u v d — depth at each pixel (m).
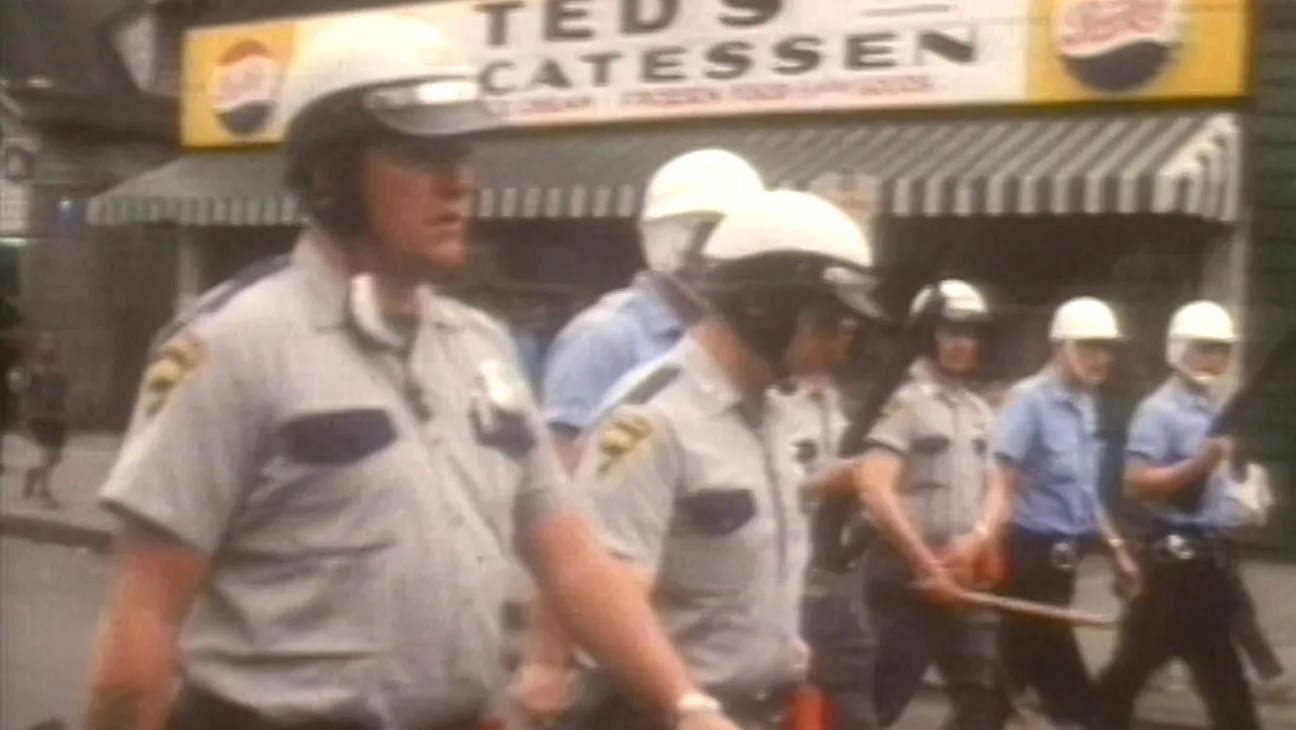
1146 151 13.09
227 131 11.26
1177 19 13.40
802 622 5.31
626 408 3.98
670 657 3.42
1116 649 8.23
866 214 6.52
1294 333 9.20
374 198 3.14
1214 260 13.16
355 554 3.12
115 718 3.12
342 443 3.11
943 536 7.52
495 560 3.24
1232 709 8.25
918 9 14.39
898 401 7.30
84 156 9.88
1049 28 13.85
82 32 9.97
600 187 14.09
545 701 3.86
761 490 4.04
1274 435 10.49
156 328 9.55
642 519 3.95
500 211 13.73
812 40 14.78
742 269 3.98
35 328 9.83
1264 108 13.15
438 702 3.16
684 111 15.23
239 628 3.14
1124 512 8.23
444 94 3.17
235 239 10.48
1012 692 7.96
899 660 7.41
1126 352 12.51
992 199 13.30
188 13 10.91
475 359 3.28
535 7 15.16
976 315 7.55
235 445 3.10
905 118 14.42
